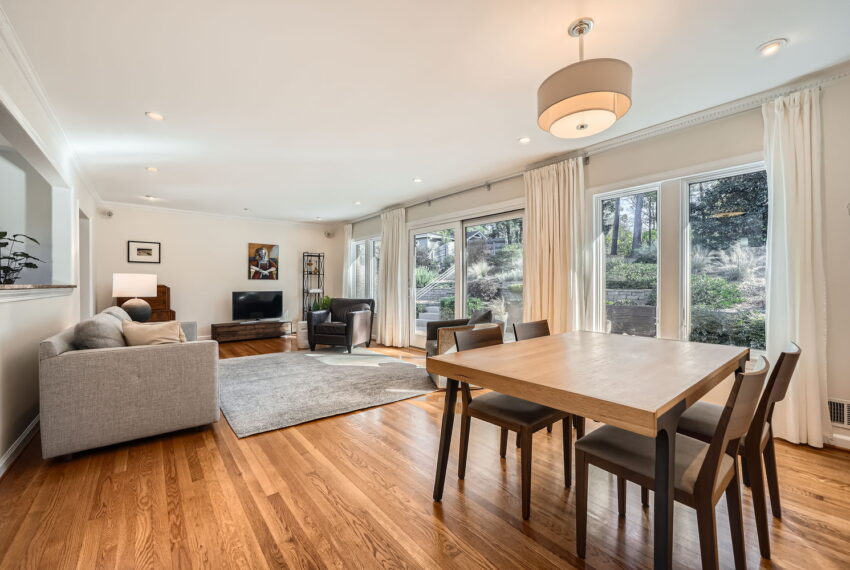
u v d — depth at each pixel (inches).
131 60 83.1
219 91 97.0
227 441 94.7
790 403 93.8
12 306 85.9
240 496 69.9
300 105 104.8
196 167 158.6
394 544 57.3
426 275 221.5
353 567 52.6
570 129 73.1
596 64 61.1
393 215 236.2
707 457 42.6
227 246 269.3
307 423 107.6
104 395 85.8
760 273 105.1
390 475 78.2
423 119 114.0
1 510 64.9
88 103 102.1
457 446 92.8
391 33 74.7
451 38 76.4
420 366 179.5
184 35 74.8
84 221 187.8
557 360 64.6
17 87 83.5
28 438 94.1
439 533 59.9
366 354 211.0
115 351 87.4
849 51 81.3
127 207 232.2
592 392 45.3
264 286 284.5
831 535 59.0
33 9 66.6
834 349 90.7
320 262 307.7
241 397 129.4
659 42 77.9
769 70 88.5
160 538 58.1
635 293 131.4
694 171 113.3
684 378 52.0
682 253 117.6
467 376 59.8
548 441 96.7
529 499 63.5
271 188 194.5
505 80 92.5
